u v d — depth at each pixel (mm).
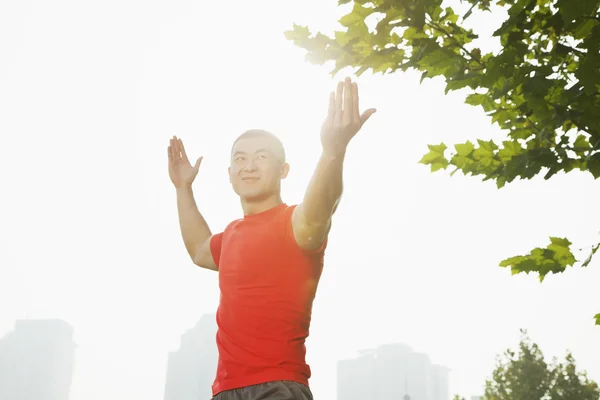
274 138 2367
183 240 2846
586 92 3107
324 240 2123
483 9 3418
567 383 23188
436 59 3375
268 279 2090
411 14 3270
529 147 3801
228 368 2062
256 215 2254
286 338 2059
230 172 2352
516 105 3701
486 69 3287
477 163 3883
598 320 3957
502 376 24422
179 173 2992
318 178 1950
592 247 3814
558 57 3600
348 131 1907
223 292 2182
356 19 3379
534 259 3957
